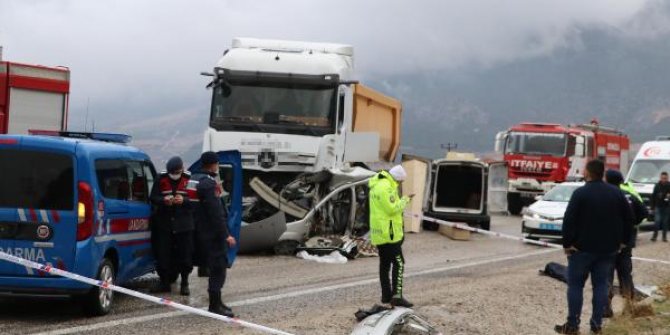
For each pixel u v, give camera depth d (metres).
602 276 9.87
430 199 25.06
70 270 9.18
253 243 16.73
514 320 10.80
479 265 16.69
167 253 11.26
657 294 13.63
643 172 28.45
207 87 18.27
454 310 11.08
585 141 37.09
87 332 8.80
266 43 19.42
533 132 36.66
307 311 10.62
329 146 18.02
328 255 16.66
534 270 15.98
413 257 18.06
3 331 8.74
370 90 22.55
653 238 23.98
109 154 9.99
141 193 10.92
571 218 9.75
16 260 8.99
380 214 10.98
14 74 19.75
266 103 18.03
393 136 26.80
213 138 17.88
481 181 24.67
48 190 9.24
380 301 11.59
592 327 10.02
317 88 18.19
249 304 10.98
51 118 20.86
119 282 10.20
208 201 9.89
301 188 17.80
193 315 9.98
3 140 9.30
